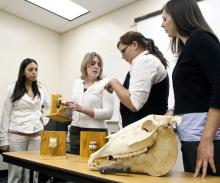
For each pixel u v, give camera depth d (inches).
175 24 42.6
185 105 40.2
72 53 168.9
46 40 169.9
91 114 68.2
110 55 142.6
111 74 140.0
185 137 39.9
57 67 174.6
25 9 150.5
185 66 39.7
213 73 35.9
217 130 36.4
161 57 53.5
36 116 92.9
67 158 52.0
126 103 47.3
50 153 55.9
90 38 157.5
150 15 121.1
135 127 37.6
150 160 35.6
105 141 52.7
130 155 36.0
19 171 86.8
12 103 89.6
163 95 51.0
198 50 37.6
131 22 133.6
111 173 35.2
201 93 39.0
